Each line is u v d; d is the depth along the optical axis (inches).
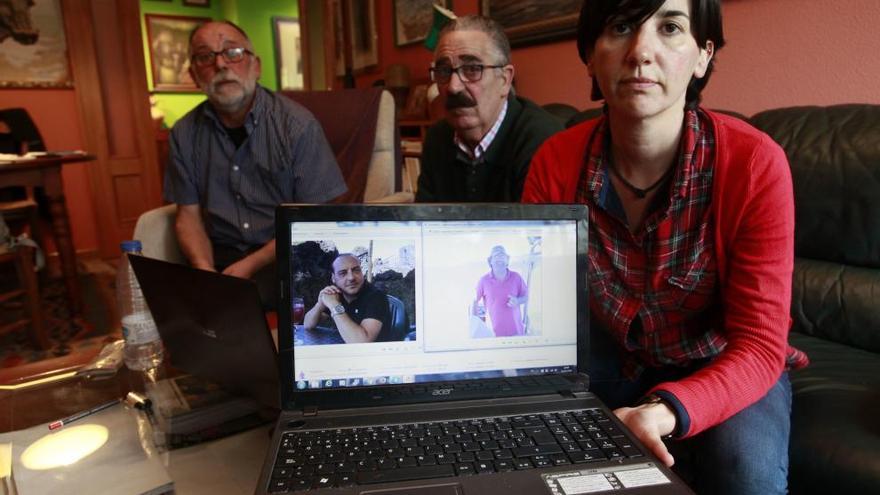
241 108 69.8
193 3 224.1
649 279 36.0
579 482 22.3
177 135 71.8
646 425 26.3
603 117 38.6
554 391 29.6
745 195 31.8
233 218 71.2
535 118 56.6
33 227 118.8
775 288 31.0
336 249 28.2
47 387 38.4
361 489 22.0
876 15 58.2
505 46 55.7
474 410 27.8
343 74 166.2
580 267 30.1
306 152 70.4
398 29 137.0
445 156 64.0
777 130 58.1
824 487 35.8
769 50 67.3
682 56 30.9
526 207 29.6
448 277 29.1
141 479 25.8
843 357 50.0
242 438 31.5
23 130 120.7
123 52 163.9
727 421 34.2
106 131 163.8
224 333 30.6
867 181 51.7
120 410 32.8
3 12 145.0
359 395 28.1
